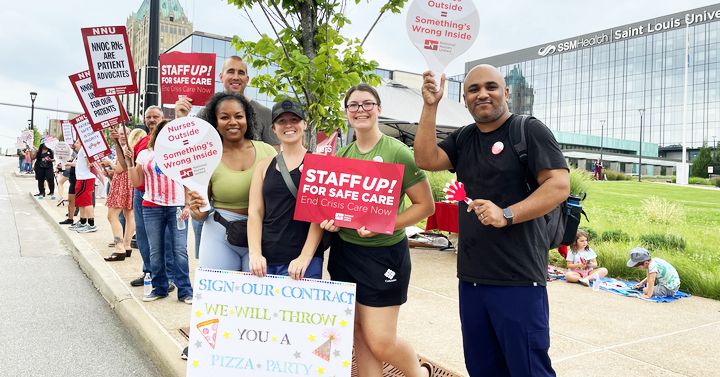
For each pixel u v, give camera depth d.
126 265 6.29
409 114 10.85
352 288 2.41
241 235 2.77
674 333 4.20
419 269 6.71
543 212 2.07
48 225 10.83
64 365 3.54
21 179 27.25
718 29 73.25
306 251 2.46
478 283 2.29
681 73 77.00
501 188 2.24
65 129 10.23
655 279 5.62
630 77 83.31
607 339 4.00
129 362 3.62
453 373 3.17
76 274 6.41
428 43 2.35
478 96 2.24
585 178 13.83
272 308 2.45
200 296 2.48
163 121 4.62
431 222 7.91
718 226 10.98
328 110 4.33
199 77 4.62
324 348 2.42
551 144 2.13
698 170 56.09
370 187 2.36
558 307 5.05
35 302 5.10
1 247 8.12
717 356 3.63
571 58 91.31
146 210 4.70
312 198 2.40
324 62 3.89
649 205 12.34
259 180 2.71
